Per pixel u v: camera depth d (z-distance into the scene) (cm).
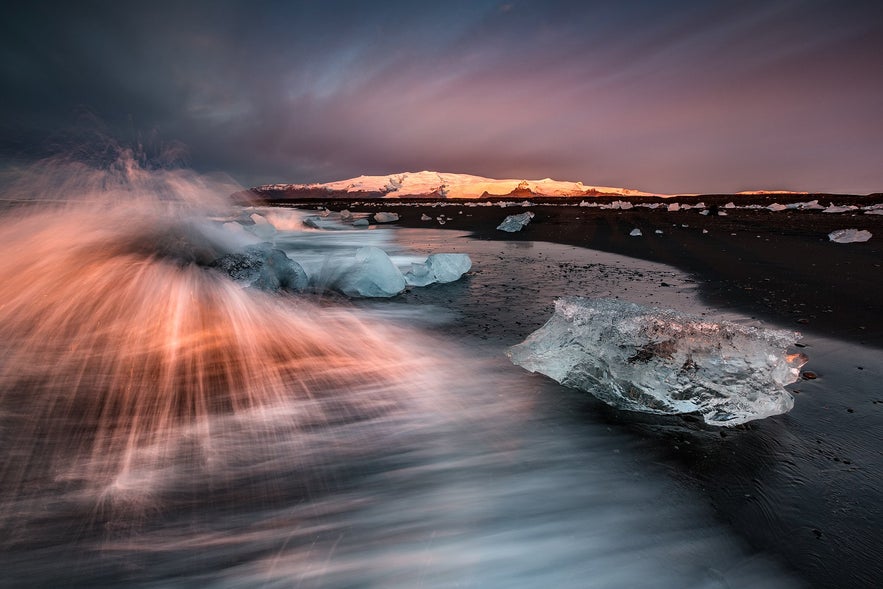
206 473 217
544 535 177
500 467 221
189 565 163
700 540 171
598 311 306
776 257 805
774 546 166
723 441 236
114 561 164
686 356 265
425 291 606
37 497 197
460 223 1803
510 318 476
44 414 271
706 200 3803
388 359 365
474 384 315
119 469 219
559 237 1249
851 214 1919
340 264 751
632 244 1059
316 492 204
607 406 279
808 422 250
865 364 324
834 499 189
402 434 253
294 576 160
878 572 153
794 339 267
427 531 180
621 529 179
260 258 572
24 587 154
